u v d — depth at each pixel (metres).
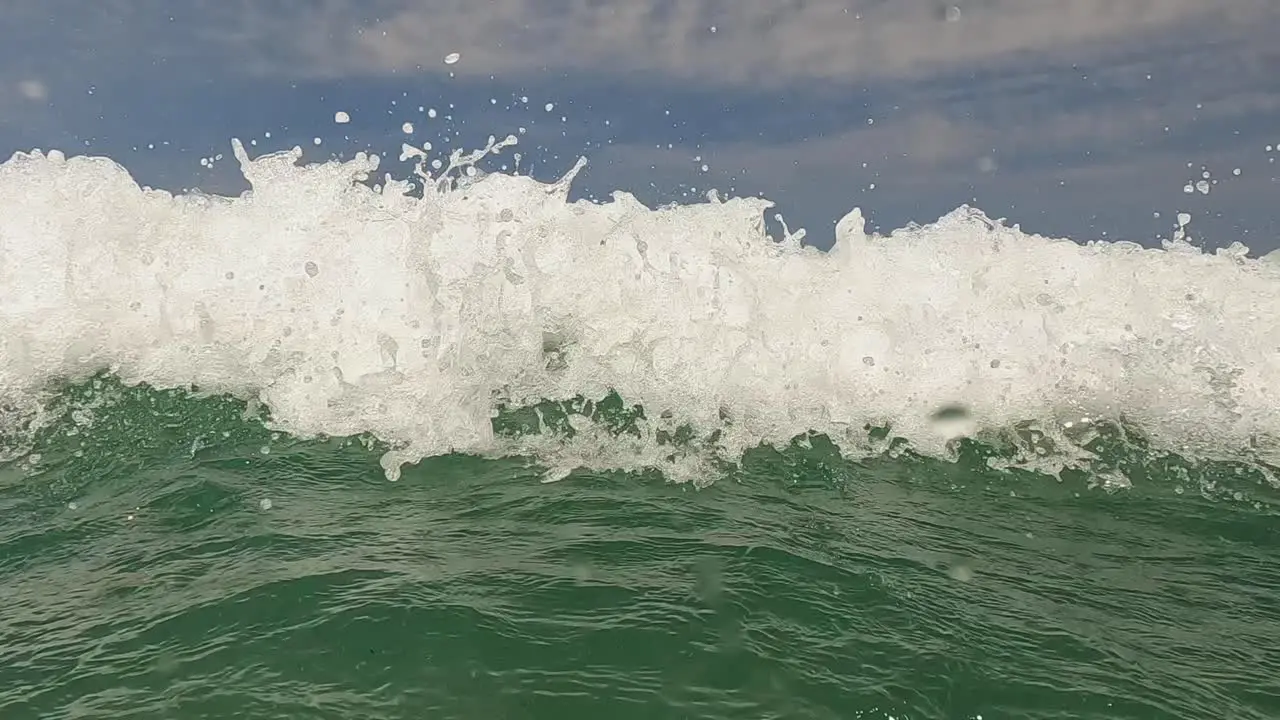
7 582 2.88
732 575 2.94
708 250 5.57
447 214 5.55
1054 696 2.36
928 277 5.53
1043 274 5.63
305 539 3.17
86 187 5.65
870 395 4.79
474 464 3.98
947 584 2.98
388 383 4.61
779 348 4.99
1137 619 2.83
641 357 4.88
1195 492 4.00
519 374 4.74
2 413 4.41
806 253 5.68
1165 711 2.32
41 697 2.24
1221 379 4.98
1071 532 3.55
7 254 5.33
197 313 5.16
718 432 4.39
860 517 3.59
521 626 2.56
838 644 2.54
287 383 4.69
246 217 5.66
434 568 2.93
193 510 3.45
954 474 4.14
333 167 5.79
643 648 2.47
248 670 2.34
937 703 2.30
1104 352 5.15
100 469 3.90
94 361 4.90
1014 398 4.84
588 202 5.89
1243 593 3.05
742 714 2.21
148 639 2.49
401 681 2.29
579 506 3.55
